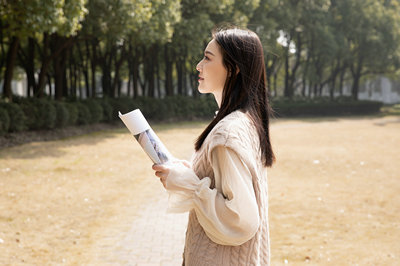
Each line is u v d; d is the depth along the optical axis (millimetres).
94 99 23984
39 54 25797
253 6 28250
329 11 42500
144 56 29531
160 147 1514
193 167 1555
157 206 7059
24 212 6492
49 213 6488
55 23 12281
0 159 11375
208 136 1474
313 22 39031
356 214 6574
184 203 1429
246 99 1516
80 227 5848
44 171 9898
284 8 34875
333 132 22359
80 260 4656
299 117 39500
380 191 8234
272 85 50125
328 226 5938
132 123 1511
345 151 14375
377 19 42094
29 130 17359
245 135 1419
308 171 10531
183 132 21297
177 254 4867
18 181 8703
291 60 50188
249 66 1516
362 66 47531
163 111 28219
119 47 26516
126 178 9391
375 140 18219
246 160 1373
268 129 1601
